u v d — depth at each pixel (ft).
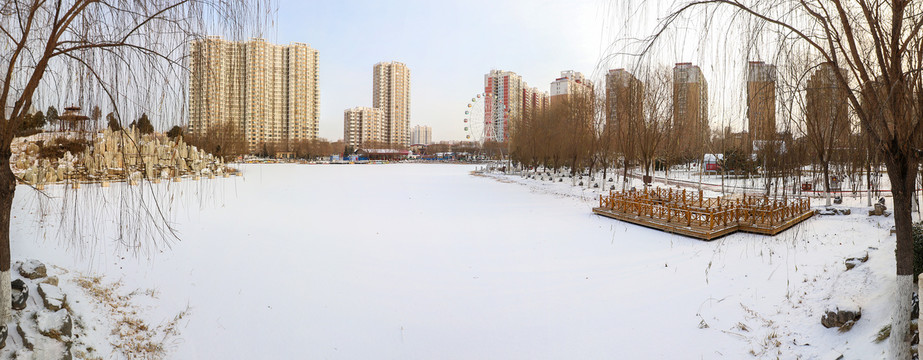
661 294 26.89
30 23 13.57
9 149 14.53
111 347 19.25
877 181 45.83
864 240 32.83
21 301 18.25
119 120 16.25
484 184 119.65
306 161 296.71
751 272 28.89
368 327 23.06
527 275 31.40
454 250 38.78
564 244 40.63
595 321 23.57
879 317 19.27
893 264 24.03
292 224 50.24
